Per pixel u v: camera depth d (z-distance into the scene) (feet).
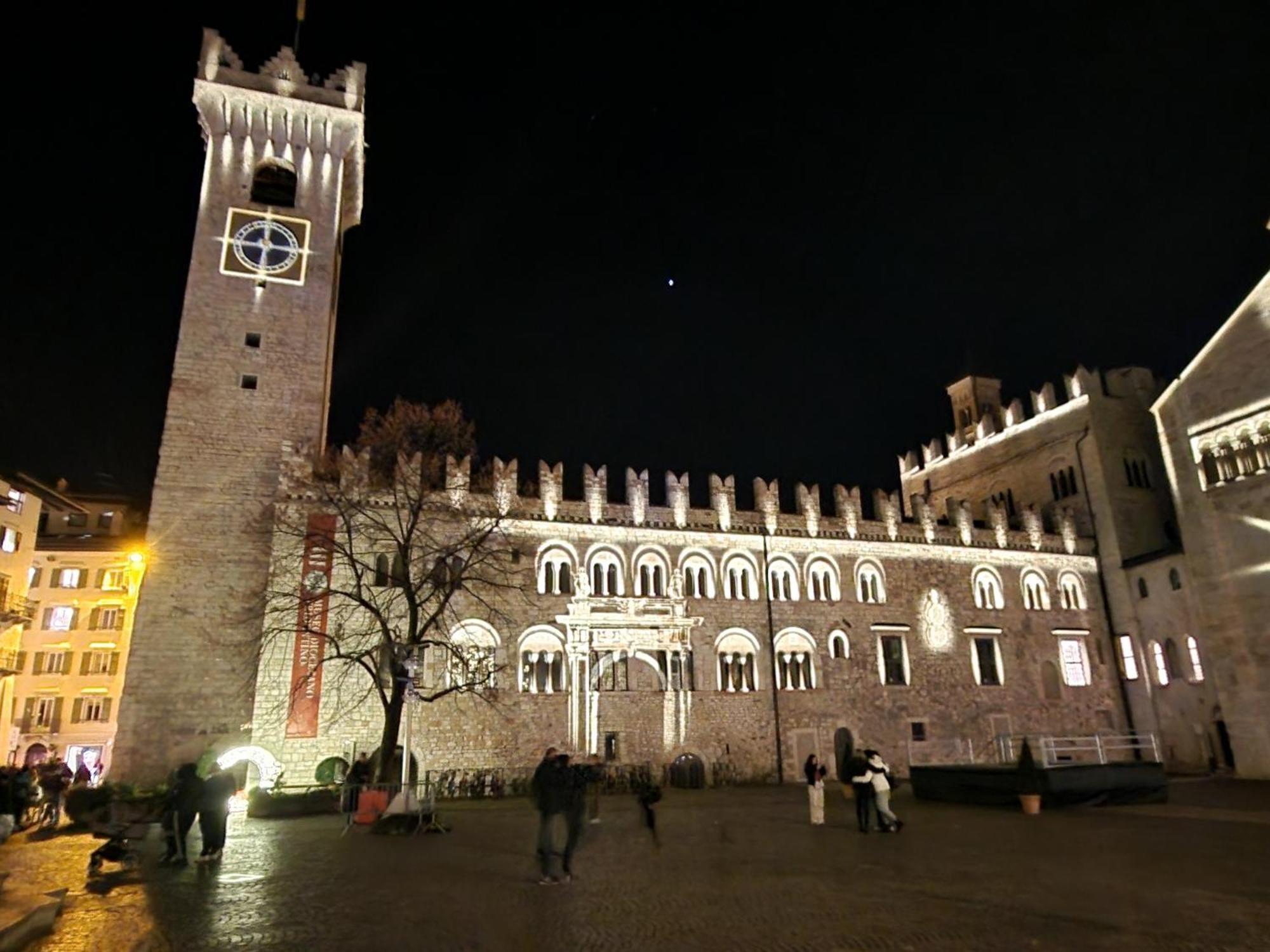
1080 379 219.00
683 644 169.37
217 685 145.18
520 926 46.32
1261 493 169.17
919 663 186.50
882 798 87.45
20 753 205.26
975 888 56.29
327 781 135.74
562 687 159.63
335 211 184.65
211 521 155.22
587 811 99.35
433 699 118.01
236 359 167.12
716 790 154.20
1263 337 172.35
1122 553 205.16
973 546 200.03
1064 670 197.67
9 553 191.42
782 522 186.19
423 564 150.10
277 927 46.68
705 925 46.21
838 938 43.32
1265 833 84.74
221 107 183.01
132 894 56.80
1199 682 182.39
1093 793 112.27
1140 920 46.70
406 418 161.27
